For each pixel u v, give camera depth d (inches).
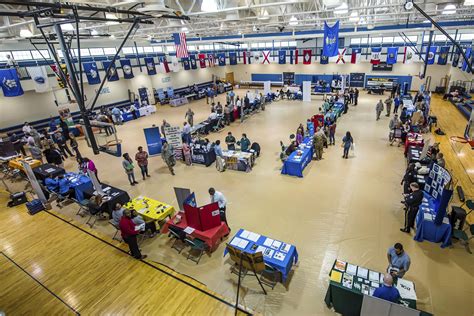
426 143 388.8
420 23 774.5
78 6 257.9
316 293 221.8
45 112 768.3
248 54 1256.2
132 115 862.5
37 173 426.0
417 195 269.1
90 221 342.6
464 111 692.1
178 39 568.1
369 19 687.1
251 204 353.4
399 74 1078.4
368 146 530.9
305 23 738.2
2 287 246.1
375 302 173.6
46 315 215.0
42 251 291.6
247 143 484.1
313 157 488.7
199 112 908.6
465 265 243.3
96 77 799.7
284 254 228.5
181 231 271.9
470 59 676.1
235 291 227.8
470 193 353.1
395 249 205.2
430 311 203.5
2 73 609.9
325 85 1109.7
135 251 268.1
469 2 295.0
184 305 216.2
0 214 370.0
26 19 477.7
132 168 421.1
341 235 287.3
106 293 231.9
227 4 489.4
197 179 436.8
